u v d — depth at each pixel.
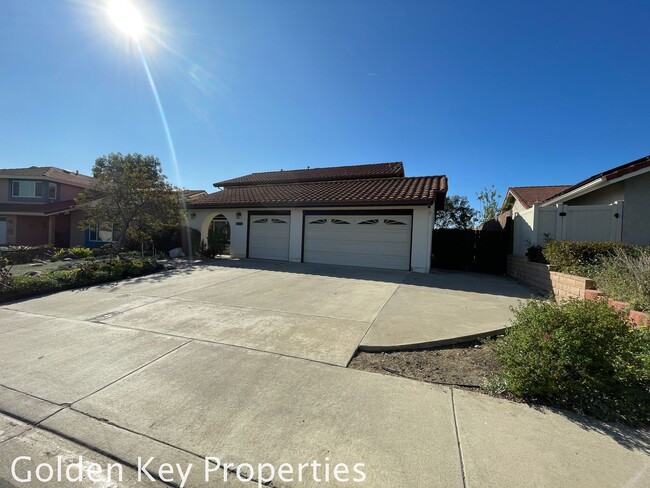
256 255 14.48
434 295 7.46
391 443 2.43
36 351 4.13
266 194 15.52
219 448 2.41
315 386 3.27
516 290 8.31
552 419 2.72
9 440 2.54
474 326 4.98
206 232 15.75
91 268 8.98
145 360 3.86
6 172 23.84
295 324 5.17
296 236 13.50
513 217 12.38
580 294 5.92
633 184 8.62
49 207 22.00
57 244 23.06
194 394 3.12
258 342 4.42
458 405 2.93
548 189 18.92
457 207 24.25
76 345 4.32
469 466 2.19
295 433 2.56
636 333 3.30
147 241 15.65
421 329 4.89
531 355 3.08
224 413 2.82
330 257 12.95
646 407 2.79
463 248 13.14
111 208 13.48
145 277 9.55
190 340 4.49
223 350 4.15
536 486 2.03
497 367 3.68
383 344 4.29
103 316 5.62
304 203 12.57
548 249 8.01
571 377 2.98
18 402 3.01
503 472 2.14
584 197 10.64
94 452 2.40
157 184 13.70
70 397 3.09
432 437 2.49
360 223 12.48
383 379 3.43
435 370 3.65
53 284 7.64
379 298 7.05
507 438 2.47
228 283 8.64
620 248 6.13
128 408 2.91
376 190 13.14
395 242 11.99
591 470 2.16
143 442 2.49
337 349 4.18
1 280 7.03
